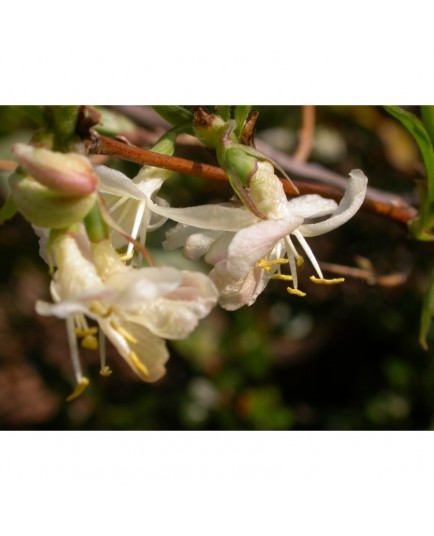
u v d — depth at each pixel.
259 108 0.18
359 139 0.20
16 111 0.09
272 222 0.09
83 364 0.24
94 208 0.08
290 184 0.10
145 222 0.10
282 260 0.10
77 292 0.08
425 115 0.12
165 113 0.11
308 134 0.15
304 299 0.23
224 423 0.21
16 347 0.27
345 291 0.23
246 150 0.10
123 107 0.15
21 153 0.08
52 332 0.27
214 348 0.22
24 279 0.26
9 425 0.26
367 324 0.23
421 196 0.12
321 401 0.24
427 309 0.12
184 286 0.08
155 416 0.22
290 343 0.25
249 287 0.10
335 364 0.24
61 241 0.08
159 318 0.08
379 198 0.14
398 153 0.19
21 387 0.27
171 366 0.24
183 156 0.16
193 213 0.10
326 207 0.10
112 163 0.17
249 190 0.10
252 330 0.22
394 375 0.23
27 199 0.08
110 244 0.08
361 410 0.23
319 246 0.21
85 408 0.22
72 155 0.08
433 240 0.13
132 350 0.08
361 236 0.21
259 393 0.22
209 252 0.10
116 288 0.08
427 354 0.22
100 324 0.08
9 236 0.21
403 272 0.18
